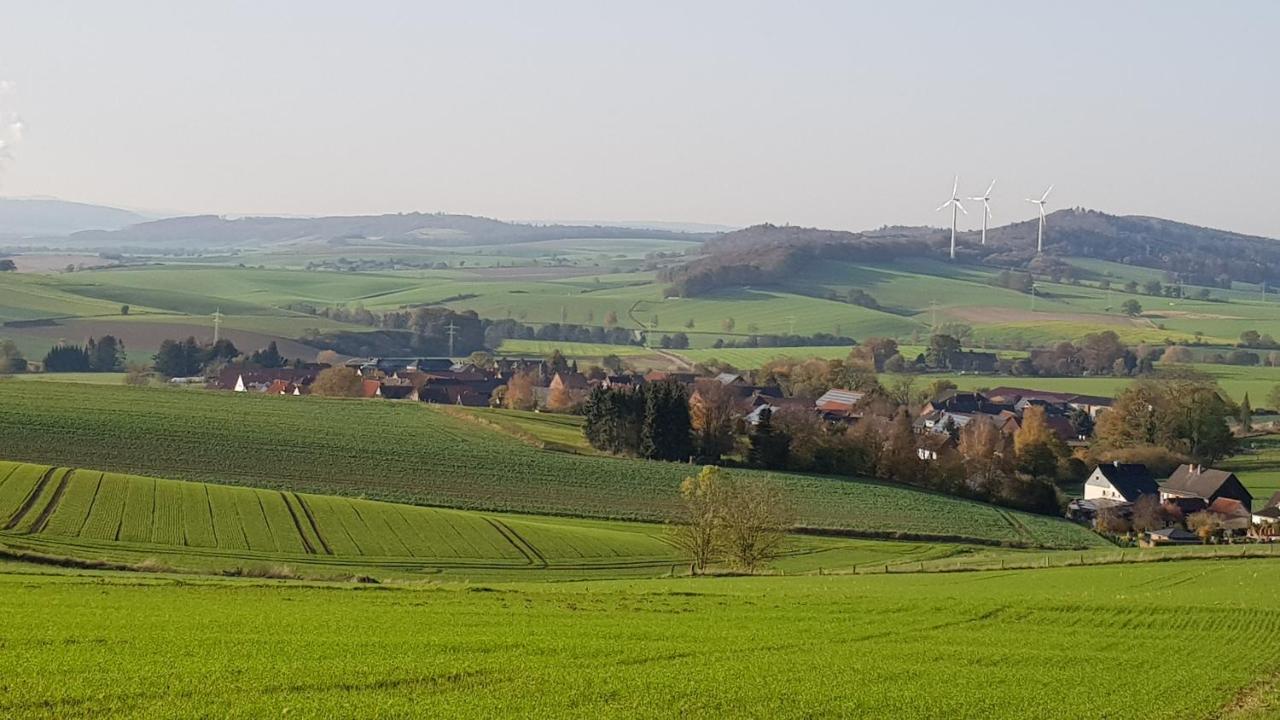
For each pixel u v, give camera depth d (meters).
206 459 108.81
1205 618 52.41
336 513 87.25
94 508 79.69
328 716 31.31
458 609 50.41
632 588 62.72
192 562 68.38
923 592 61.03
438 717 31.78
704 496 82.25
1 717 29.94
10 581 52.03
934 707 35.41
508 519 93.94
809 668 39.84
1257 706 36.94
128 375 195.62
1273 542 99.12
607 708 33.53
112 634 39.94
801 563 87.25
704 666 39.56
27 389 137.12
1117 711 35.75
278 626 43.50
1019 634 48.38
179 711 31.06
